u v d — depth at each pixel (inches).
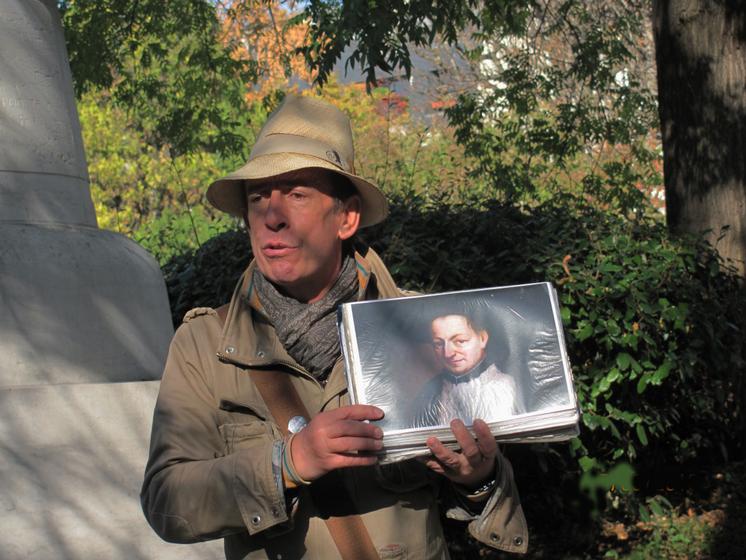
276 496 69.3
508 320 73.0
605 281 210.2
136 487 130.6
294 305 79.0
